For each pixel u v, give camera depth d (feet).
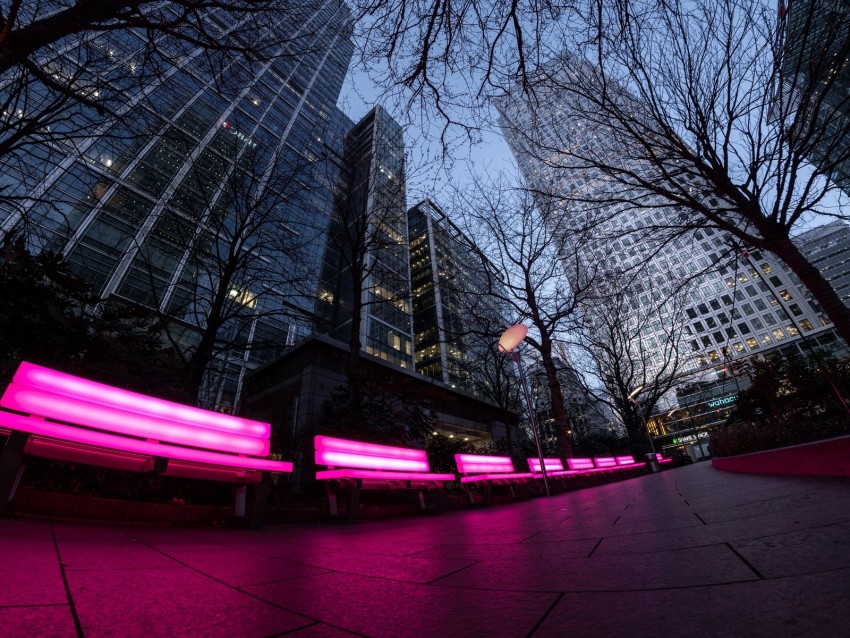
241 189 40.93
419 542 10.55
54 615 3.93
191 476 13.15
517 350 39.99
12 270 18.51
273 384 52.44
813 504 8.86
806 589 3.70
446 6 18.21
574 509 17.85
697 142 27.55
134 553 7.50
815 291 23.67
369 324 160.56
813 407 39.47
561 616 3.90
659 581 4.74
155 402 12.21
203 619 4.18
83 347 18.92
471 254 69.41
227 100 31.14
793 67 23.04
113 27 18.25
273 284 46.24
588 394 90.89
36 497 10.62
